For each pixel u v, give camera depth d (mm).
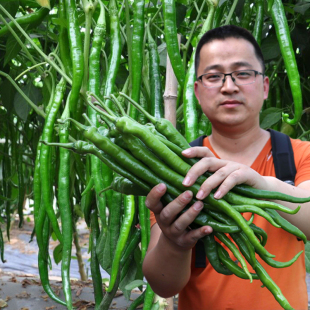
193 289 1182
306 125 2172
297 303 1116
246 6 1791
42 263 1586
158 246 1042
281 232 1117
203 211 848
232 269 848
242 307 1117
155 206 857
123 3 1621
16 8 1714
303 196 925
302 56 1981
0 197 2316
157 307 1493
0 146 2660
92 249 1710
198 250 1145
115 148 819
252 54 1094
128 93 1591
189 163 831
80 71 1401
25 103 1857
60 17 1583
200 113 1726
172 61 1441
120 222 1495
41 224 1533
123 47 1859
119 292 2715
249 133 1162
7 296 2502
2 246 2184
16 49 1743
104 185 1456
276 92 2090
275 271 1107
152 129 857
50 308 2377
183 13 1890
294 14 1904
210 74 1089
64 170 1445
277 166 1116
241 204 805
